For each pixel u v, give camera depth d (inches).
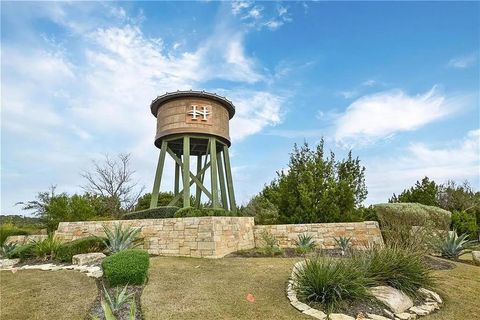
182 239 443.8
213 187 559.5
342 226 504.4
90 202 925.8
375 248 309.0
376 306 236.1
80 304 244.4
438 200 911.0
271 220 619.8
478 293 286.8
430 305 253.8
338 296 237.8
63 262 409.7
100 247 443.8
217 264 365.4
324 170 649.0
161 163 589.3
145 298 250.2
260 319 214.2
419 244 347.9
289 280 293.1
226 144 644.1
